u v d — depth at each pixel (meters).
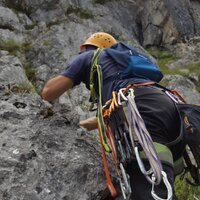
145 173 2.18
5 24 10.89
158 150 2.35
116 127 2.48
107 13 13.70
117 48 3.00
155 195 2.12
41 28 11.20
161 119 2.46
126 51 2.92
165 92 2.71
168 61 13.44
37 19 11.93
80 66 2.88
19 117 3.19
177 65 12.86
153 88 2.66
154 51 14.51
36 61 9.69
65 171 2.78
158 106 2.51
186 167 2.72
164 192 2.28
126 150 2.37
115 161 2.43
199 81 11.49
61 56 9.66
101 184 2.77
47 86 2.88
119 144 2.41
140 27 15.48
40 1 12.37
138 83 2.67
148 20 15.31
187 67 12.60
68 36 10.59
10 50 9.95
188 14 15.63
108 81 2.76
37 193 2.64
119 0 15.45
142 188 2.32
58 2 12.49
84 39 10.70
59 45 10.05
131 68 2.78
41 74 9.11
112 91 2.70
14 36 10.55
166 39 14.93
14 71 8.19
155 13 15.30
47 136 3.01
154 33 15.05
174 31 14.91
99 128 2.56
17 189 2.63
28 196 2.61
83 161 2.86
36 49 10.04
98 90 2.87
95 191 2.73
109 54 2.86
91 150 3.03
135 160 2.34
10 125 3.10
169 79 10.67
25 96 3.57
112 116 2.54
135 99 2.54
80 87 8.41
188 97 10.12
